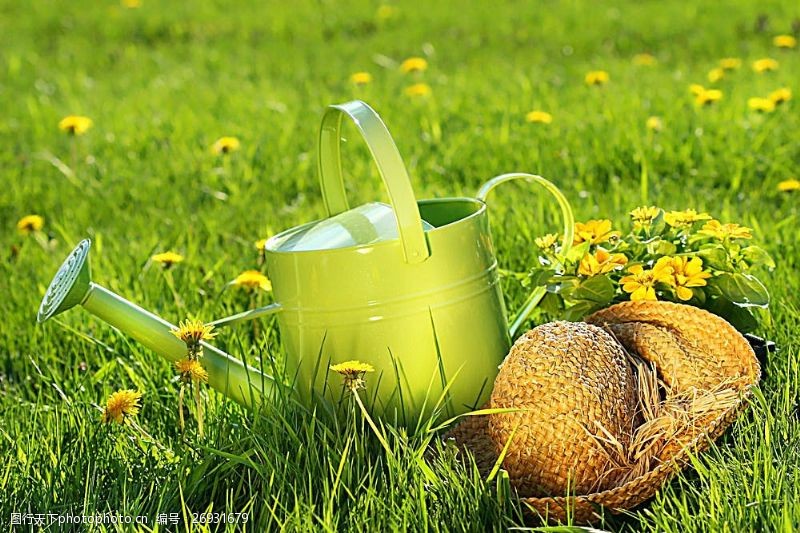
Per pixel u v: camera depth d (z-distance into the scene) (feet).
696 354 8.65
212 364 9.05
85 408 9.64
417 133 20.56
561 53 29.76
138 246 14.75
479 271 8.94
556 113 20.75
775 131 17.52
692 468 8.21
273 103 24.21
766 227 13.08
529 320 11.05
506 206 15.16
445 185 17.40
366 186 17.19
